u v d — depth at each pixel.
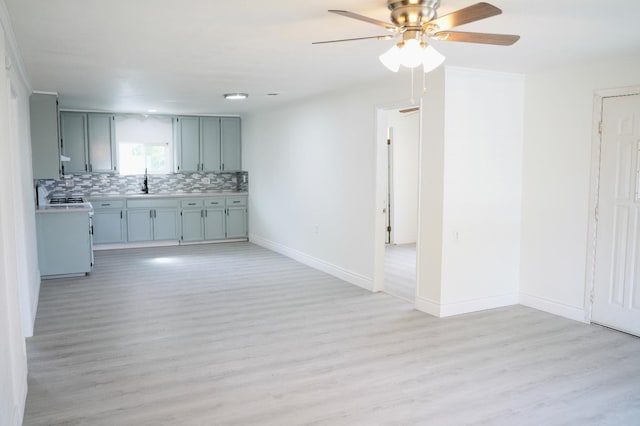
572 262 4.71
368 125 5.70
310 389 3.28
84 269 6.46
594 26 3.13
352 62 4.32
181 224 8.97
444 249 4.75
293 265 7.25
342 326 4.54
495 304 5.11
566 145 4.70
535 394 3.21
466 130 4.75
